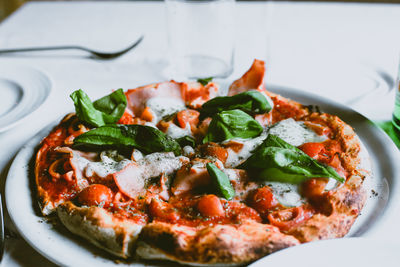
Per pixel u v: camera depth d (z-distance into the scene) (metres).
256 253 0.42
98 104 0.55
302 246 0.41
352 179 0.48
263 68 0.60
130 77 0.71
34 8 0.99
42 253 0.43
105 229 0.44
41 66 0.75
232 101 0.55
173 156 0.50
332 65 0.73
